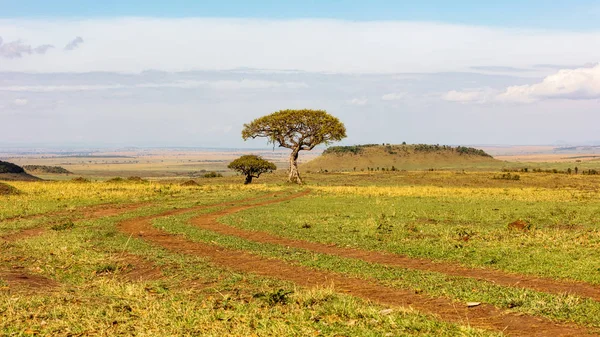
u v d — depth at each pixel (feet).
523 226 71.00
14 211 100.78
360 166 523.70
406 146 581.94
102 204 120.88
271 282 42.45
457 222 83.61
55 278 45.01
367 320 31.14
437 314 33.65
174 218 90.48
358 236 67.26
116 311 33.35
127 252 56.44
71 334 29.09
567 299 35.81
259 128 246.06
